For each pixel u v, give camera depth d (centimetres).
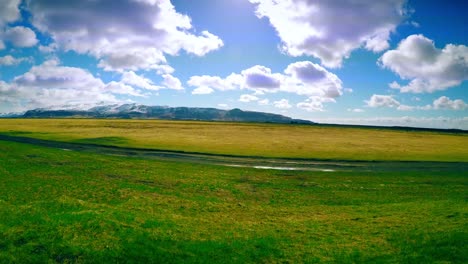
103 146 8119
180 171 5019
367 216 2827
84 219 2030
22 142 8144
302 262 1848
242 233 2272
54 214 2102
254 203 3356
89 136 10600
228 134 13175
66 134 11181
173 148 8131
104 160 5769
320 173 5400
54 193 3262
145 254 1759
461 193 4094
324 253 1969
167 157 6612
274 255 1922
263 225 2533
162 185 3991
